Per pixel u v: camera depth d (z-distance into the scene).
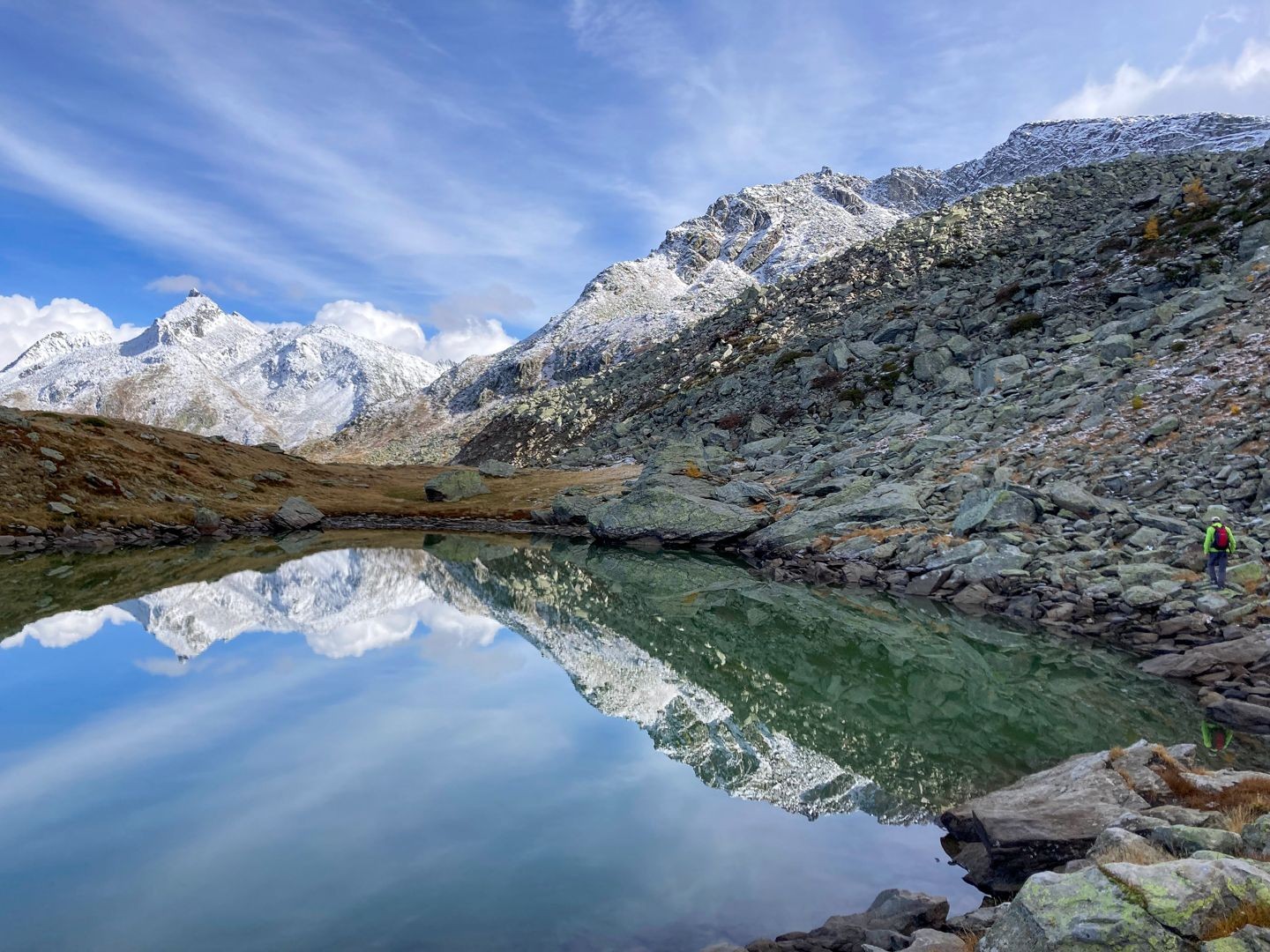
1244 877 6.24
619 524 58.84
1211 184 89.00
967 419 56.91
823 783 14.98
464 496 91.69
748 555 50.47
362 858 11.36
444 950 8.94
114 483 71.75
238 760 15.69
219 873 10.83
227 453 100.25
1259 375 38.81
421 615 33.84
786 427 86.50
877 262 133.38
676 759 16.12
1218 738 17.17
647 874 11.04
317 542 65.75
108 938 9.05
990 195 136.38
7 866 11.10
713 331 156.62
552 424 159.50
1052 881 6.81
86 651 26.06
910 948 8.06
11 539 57.78
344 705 19.75
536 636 29.67
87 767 15.14
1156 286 72.00
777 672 24.34
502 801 13.62
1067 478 38.41
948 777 15.36
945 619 30.08
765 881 10.92
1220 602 23.98
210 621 31.84
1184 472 34.38
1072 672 22.95
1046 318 79.12
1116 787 11.72
